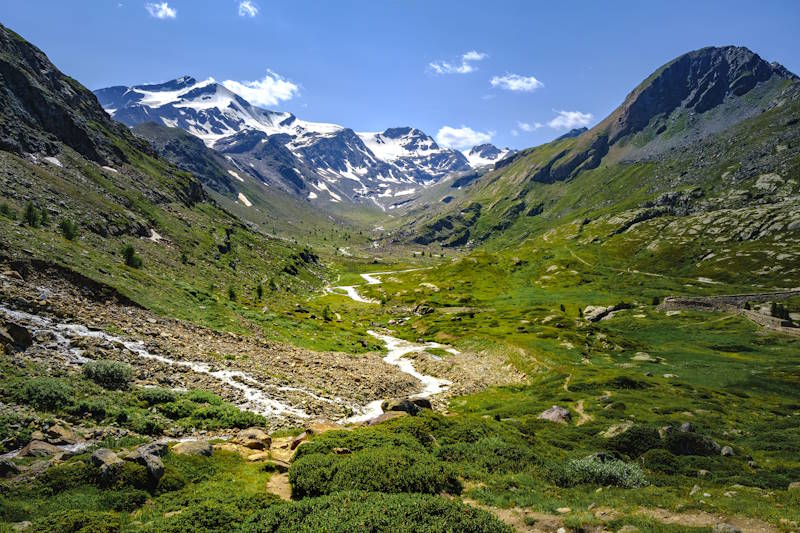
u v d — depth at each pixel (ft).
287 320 287.07
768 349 288.92
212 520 51.98
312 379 161.48
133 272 217.15
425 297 637.30
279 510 52.80
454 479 73.10
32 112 486.79
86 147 537.65
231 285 406.62
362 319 475.31
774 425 130.72
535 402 169.27
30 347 102.89
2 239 157.38
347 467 68.28
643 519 55.93
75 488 57.16
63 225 250.78
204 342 164.25
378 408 146.10
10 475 57.36
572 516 58.49
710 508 60.03
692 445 101.81
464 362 254.27
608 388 186.19
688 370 234.17
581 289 631.97
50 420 75.15
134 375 111.04
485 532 49.21
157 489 60.80
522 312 448.24
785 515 55.88
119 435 78.59
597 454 89.40
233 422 99.04
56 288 149.69
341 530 47.24
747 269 608.19
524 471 83.25
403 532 47.09
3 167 327.47
